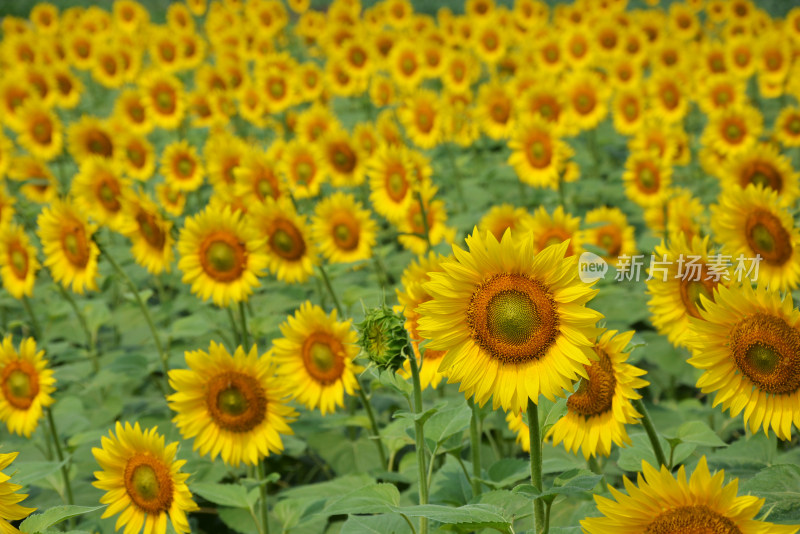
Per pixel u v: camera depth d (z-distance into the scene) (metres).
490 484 3.93
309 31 19.05
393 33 13.41
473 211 9.42
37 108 10.21
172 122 10.97
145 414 6.13
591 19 14.63
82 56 15.05
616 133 12.24
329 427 5.28
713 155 8.88
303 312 4.85
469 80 11.77
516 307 2.55
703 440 3.71
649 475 2.23
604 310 6.30
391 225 9.79
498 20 15.97
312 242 6.04
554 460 4.11
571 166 8.74
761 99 14.39
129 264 8.75
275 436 4.28
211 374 4.27
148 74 11.01
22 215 8.79
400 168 7.16
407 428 3.81
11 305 8.14
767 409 2.77
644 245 6.28
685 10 15.22
